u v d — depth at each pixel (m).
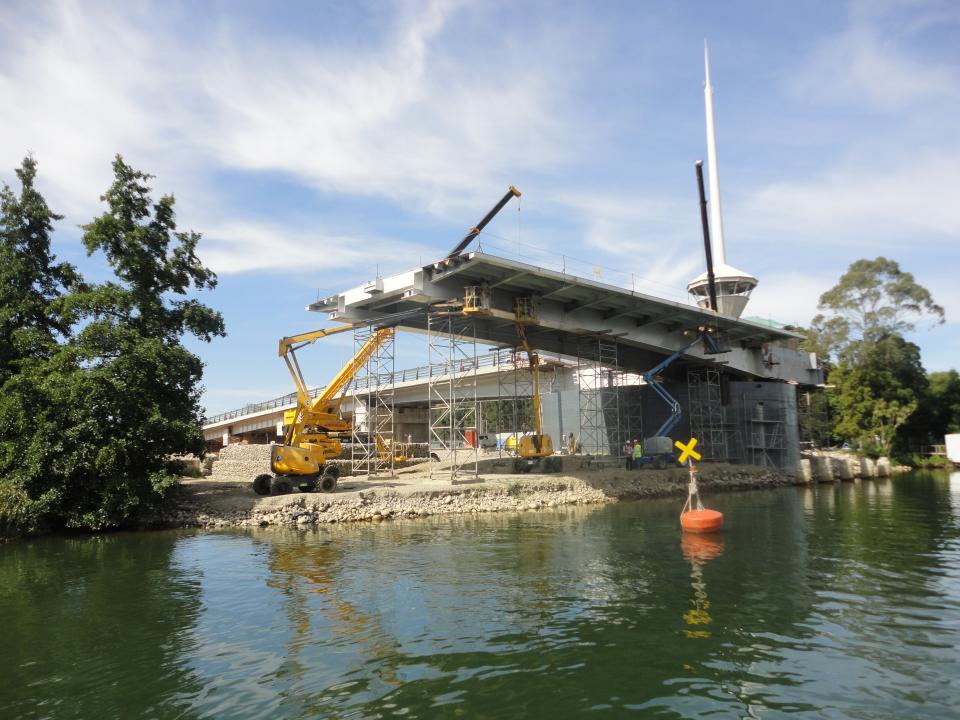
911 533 26.48
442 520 32.97
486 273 40.50
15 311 32.25
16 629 14.10
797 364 72.94
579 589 17.17
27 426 29.09
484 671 11.19
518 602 15.85
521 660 11.73
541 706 9.72
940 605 15.16
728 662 11.53
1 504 27.27
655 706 9.66
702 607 15.24
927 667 11.19
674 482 49.09
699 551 22.81
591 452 65.12
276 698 10.14
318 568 20.30
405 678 10.91
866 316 81.06
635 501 43.00
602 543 24.83
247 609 15.50
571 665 11.45
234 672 11.32
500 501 38.28
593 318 50.09
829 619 14.12
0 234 33.69
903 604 15.27
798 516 33.12
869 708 9.53
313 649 12.49
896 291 78.44
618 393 60.38
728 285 72.31
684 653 12.03
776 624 13.81
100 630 13.95
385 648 12.49
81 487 30.05
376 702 9.92
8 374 31.91
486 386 73.69
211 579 18.95
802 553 22.12
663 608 15.18
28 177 34.44
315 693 10.31
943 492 46.88
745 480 54.91
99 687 10.73
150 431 30.67
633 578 18.45
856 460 68.50
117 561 22.17
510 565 20.55
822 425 84.62
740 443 61.81
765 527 28.92
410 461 57.06
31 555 23.86
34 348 32.34
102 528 30.25
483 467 52.25
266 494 36.62
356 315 45.38
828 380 86.62
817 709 9.51
